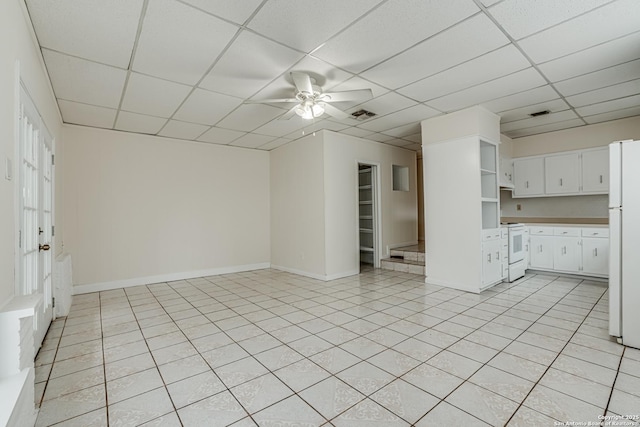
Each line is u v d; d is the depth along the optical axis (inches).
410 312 132.6
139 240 191.9
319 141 200.5
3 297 61.5
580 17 85.9
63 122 167.8
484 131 161.9
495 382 77.7
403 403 69.8
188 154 212.2
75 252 171.5
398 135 214.1
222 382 79.7
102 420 65.5
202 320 126.4
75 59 103.8
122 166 187.3
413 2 79.2
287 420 64.7
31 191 94.1
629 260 96.5
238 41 95.5
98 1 76.7
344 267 208.1
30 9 78.7
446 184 170.7
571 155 197.6
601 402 68.9
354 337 107.0
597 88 135.3
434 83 128.4
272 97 138.4
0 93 60.6
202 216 216.7
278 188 238.8
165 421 65.1
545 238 199.9
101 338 108.9
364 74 119.2
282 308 141.2
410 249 236.2
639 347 94.5
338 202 205.9
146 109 151.3
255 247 241.6
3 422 41.8
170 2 77.6
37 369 87.4
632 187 96.1
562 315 126.5
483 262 161.0
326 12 82.7
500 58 108.2
